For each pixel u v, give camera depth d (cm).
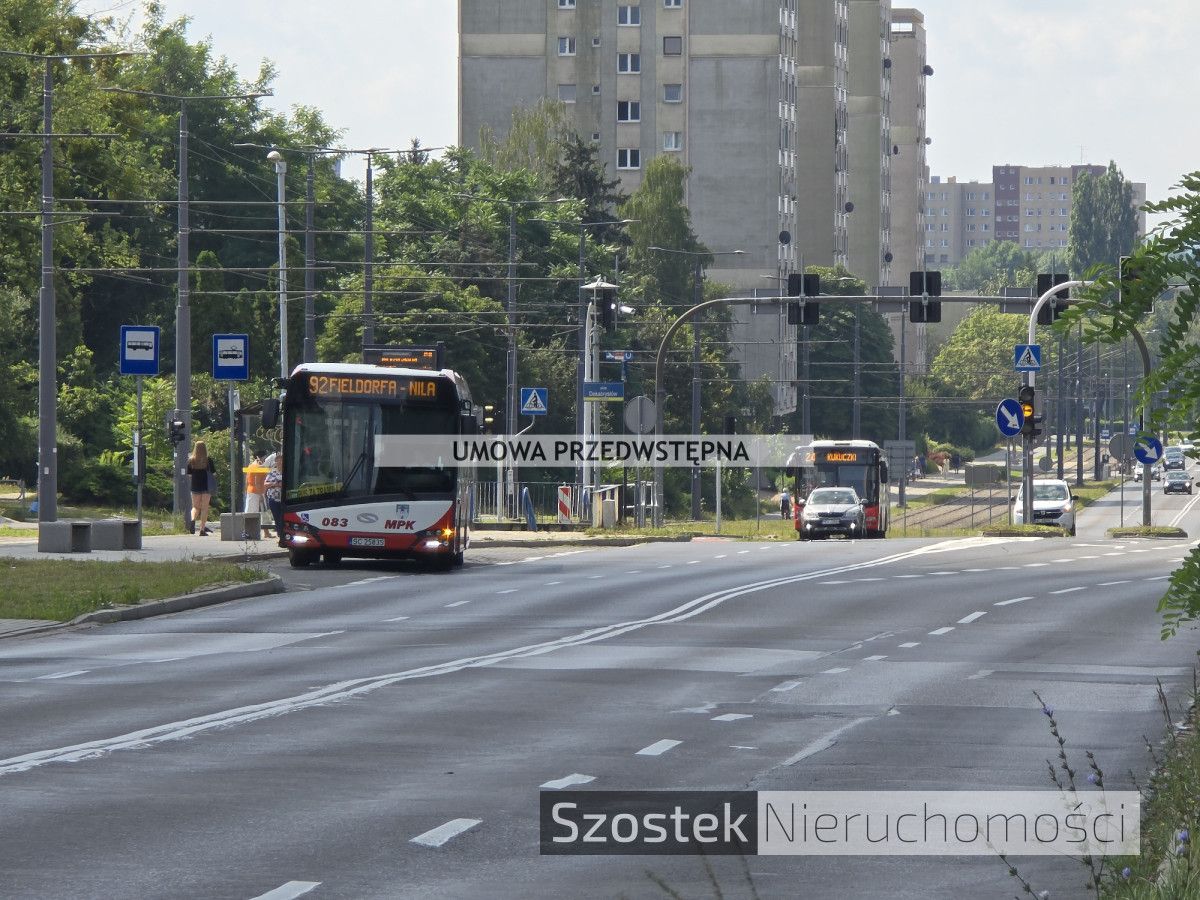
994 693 4116
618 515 13912
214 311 19475
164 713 3662
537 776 2914
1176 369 1380
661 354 13300
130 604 6172
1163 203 1393
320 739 3319
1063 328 1400
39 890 2061
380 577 8006
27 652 4975
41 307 10688
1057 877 2200
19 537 10594
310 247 14825
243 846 2336
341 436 8294
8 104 15500
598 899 2053
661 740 3331
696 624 5869
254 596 6994
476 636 5456
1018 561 9588
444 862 2248
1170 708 3856
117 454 16788
